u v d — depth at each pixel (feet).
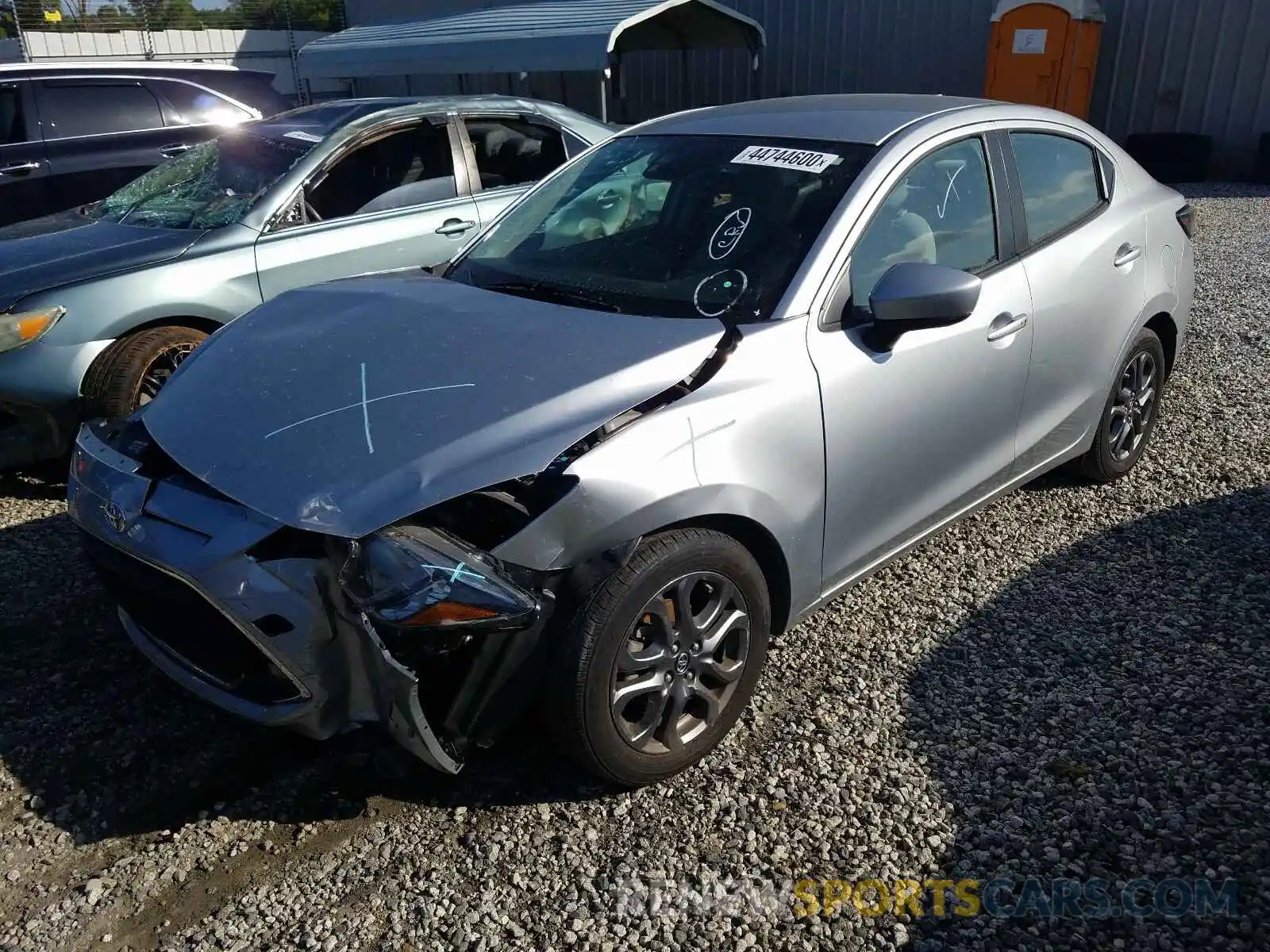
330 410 8.27
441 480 7.44
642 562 8.05
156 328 14.90
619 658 8.07
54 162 24.85
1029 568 12.26
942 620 11.20
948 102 11.83
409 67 39.96
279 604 7.52
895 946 7.25
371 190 17.38
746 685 9.24
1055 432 12.52
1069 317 11.98
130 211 17.22
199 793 8.89
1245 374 18.53
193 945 7.38
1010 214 11.40
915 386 9.98
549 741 9.39
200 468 8.04
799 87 47.60
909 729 9.45
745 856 8.07
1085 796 8.54
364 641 7.50
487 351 8.82
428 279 11.33
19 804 8.78
